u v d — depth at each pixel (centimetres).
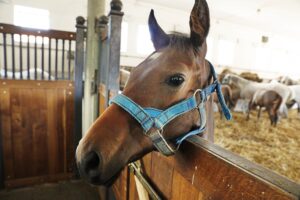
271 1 558
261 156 271
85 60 208
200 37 63
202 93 65
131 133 56
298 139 341
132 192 110
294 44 997
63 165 221
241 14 691
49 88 201
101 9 194
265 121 437
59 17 507
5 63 184
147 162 85
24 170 207
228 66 843
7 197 193
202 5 61
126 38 621
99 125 56
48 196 197
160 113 56
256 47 896
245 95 464
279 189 33
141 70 62
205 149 51
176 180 65
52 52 456
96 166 53
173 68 57
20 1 465
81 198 197
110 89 145
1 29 175
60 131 213
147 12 629
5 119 191
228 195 44
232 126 388
